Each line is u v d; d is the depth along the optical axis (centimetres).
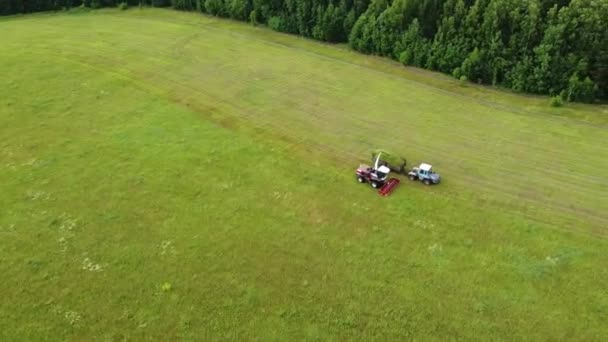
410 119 4853
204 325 2698
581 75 4950
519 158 4181
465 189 3803
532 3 4991
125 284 2962
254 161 4184
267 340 2609
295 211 3588
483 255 3162
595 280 2953
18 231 3394
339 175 4003
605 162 4084
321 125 4756
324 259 3150
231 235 3353
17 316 2753
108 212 3578
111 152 4316
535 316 2736
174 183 3894
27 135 4597
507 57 5297
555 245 3222
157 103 5197
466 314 2755
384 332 2655
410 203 3659
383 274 3028
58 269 3075
